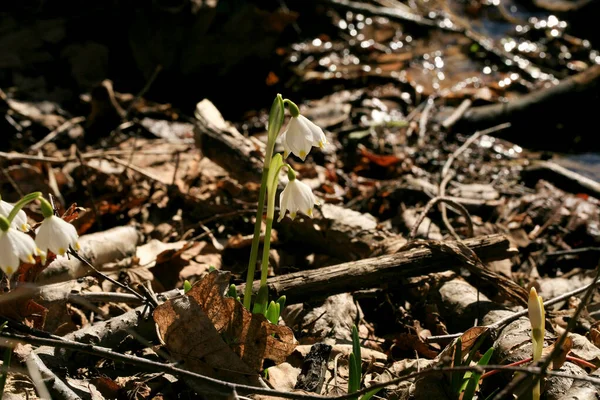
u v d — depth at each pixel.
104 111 1.62
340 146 1.62
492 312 1.05
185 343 0.92
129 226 1.20
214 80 1.88
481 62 2.14
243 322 0.93
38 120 1.61
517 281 1.17
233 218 1.25
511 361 0.95
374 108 1.83
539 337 0.86
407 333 1.04
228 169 1.27
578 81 1.77
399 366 0.99
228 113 1.79
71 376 0.93
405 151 1.64
